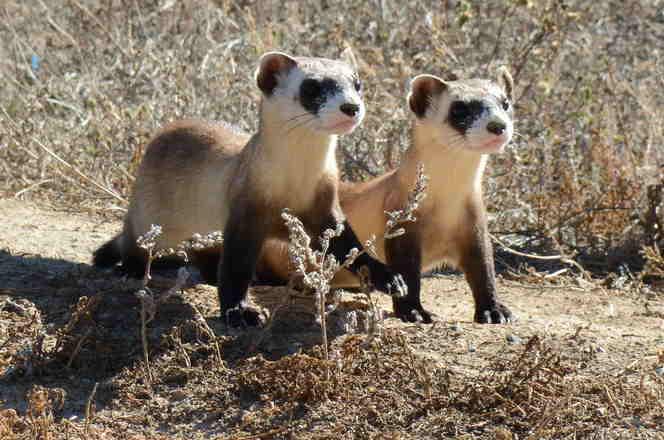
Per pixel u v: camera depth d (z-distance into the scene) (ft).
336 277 35.53
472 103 32.63
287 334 28.48
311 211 31.94
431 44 50.55
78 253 38.34
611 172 44.60
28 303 30.71
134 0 53.67
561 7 49.03
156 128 46.55
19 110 49.44
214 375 25.73
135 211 35.96
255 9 55.26
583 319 33.42
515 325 30.71
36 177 46.93
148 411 24.47
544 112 46.88
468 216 33.65
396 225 33.35
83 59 51.52
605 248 42.47
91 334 27.84
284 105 30.66
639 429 22.91
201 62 50.55
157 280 34.42
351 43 49.73
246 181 31.45
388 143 44.47
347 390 24.40
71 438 23.16
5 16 56.24
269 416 23.85
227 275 30.89
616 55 51.90
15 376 26.08
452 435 22.89
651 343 28.68
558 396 24.09
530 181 44.88
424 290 37.88
